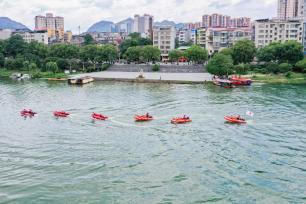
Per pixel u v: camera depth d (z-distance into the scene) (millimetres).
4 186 64125
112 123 107500
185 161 76188
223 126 103438
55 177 68000
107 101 142500
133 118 113375
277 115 115688
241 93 159375
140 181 66500
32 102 141875
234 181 66625
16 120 112625
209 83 194125
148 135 95000
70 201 59344
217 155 79812
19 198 60094
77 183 65562
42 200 59562
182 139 91375
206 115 116562
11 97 153625
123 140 90562
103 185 64875
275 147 85188
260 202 59281
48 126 104875
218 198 60375
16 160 76562
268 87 177750
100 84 198125
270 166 73750
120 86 188500
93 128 102125
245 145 86625
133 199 60000
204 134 95750
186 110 124062
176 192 62375
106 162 75438
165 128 101688
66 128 102438
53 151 82312
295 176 69000
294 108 125750
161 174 69562
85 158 77750
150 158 77812
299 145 86500
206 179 67438
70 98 150375
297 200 60031
